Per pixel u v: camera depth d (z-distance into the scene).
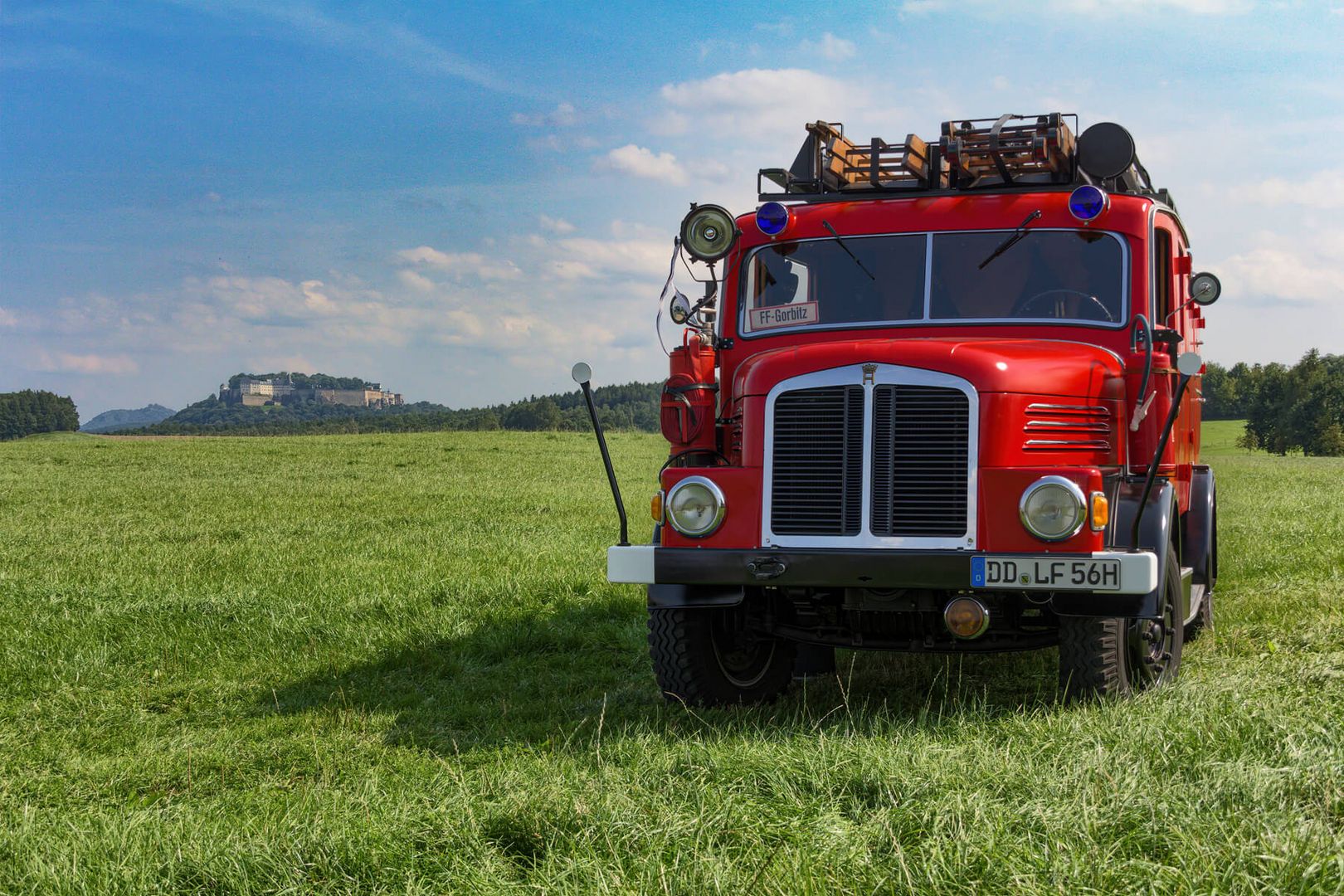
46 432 141.38
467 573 10.99
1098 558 5.05
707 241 6.74
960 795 3.71
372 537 14.80
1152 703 4.87
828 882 3.25
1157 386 6.20
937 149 6.89
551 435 50.56
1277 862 3.11
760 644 6.57
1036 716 4.98
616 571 5.64
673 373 6.61
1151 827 3.46
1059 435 5.56
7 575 11.53
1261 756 4.04
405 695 6.88
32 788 5.30
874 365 5.39
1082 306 6.38
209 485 25.56
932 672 6.98
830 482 5.41
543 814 3.92
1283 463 47.84
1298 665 5.99
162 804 5.03
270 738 6.08
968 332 6.43
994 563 5.14
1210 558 7.74
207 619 9.03
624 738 5.03
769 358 5.69
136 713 6.70
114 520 18.00
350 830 3.86
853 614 5.89
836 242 6.77
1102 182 7.05
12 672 7.59
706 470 5.62
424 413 140.38
